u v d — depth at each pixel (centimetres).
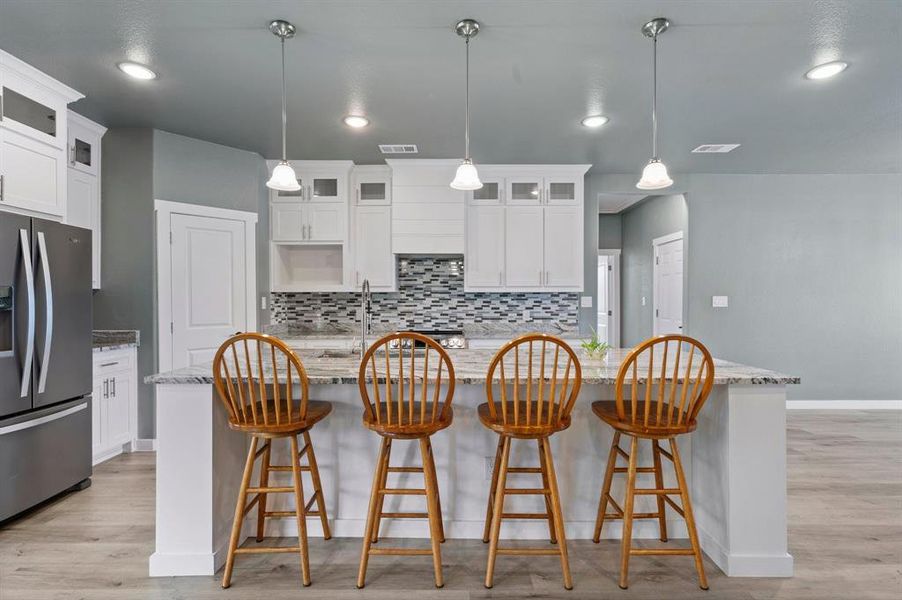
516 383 181
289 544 222
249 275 401
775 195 482
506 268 438
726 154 409
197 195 369
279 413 188
